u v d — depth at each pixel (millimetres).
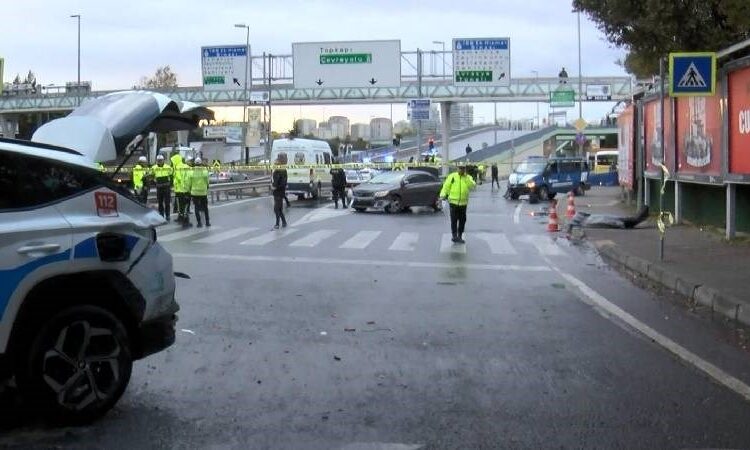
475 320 8297
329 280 11094
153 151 33188
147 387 5750
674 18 15070
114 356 5000
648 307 9133
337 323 8086
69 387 4777
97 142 5754
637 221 18500
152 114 6188
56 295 4844
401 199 25234
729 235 14430
